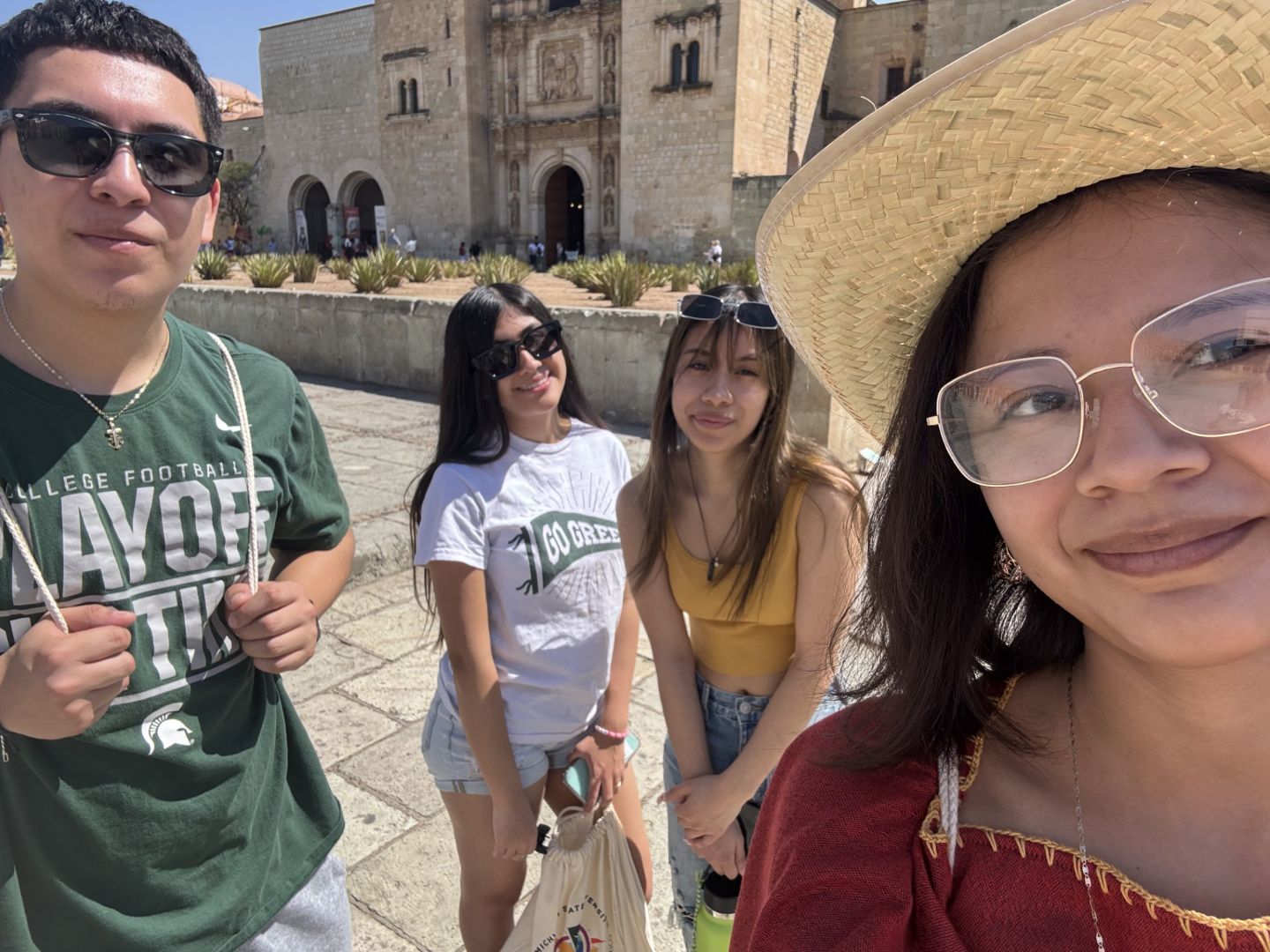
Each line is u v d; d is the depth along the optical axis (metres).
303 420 1.57
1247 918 0.71
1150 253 0.69
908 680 0.90
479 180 34.28
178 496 1.28
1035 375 0.72
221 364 1.42
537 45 32.59
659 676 1.82
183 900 1.30
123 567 1.22
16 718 1.08
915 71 31.23
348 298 10.59
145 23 1.19
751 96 27.95
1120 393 0.68
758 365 1.55
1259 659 0.68
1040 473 0.72
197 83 1.24
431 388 10.00
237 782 1.36
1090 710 0.83
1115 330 0.69
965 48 23.06
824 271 0.96
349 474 6.38
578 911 1.76
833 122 33.09
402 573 4.80
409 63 34.75
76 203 1.10
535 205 33.97
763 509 1.61
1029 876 0.75
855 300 0.99
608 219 32.16
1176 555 0.65
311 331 11.09
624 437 7.56
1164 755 0.75
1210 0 0.61
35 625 1.13
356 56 36.69
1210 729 0.72
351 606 4.34
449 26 33.12
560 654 1.84
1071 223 0.74
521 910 2.32
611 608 1.93
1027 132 0.72
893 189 0.82
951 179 0.78
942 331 0.89
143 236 1.15
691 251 28.88
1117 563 0.67
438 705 1.97
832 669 1.49
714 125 27.69
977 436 0.77
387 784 2.91
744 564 1.64
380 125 36.25
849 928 0.79
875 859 0.81
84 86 1.10
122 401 1.24
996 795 0.82
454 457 1.87
